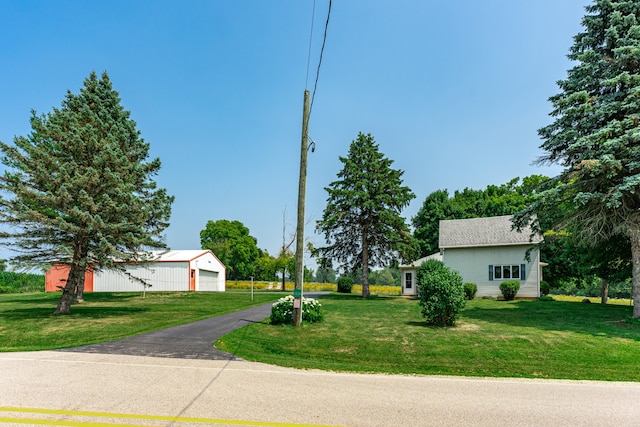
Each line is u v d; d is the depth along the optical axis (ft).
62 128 64.49
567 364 32.50
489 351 35.83
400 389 24.03
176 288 127.75
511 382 26.84
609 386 26.09
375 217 105.19
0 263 59.31
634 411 20.18
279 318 49.34
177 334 42.45
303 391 22.76
